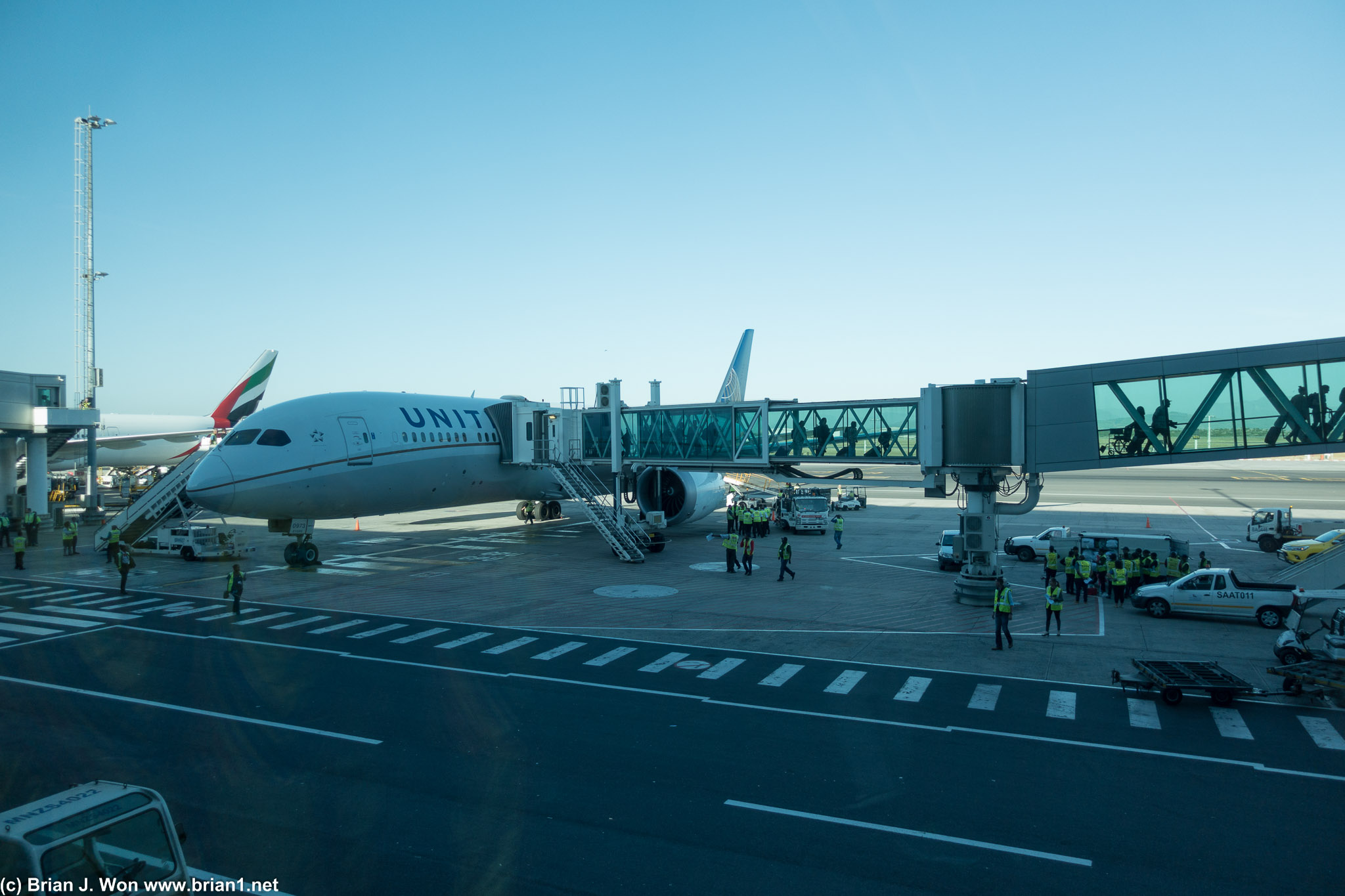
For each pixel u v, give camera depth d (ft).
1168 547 124.88
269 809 44.57
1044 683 68.18
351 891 36.35
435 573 123.03
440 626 88.48
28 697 63.82
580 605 99.35
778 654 77.20
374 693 65.00
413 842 40.98
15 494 174.29
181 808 44.62
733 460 124.67
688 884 37.06
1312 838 41.22
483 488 149.28
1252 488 323.98
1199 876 37.60
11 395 168.55
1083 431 92.53
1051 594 84.94
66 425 177.06
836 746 53.83
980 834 41.60
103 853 28.73
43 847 26.91
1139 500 267.80
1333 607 69.92
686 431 130.93
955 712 60.75
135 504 143.02
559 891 36.40
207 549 136.15
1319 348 84.69
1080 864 38.68
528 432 146.92
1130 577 106.63
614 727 57.31
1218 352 87.66
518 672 71.00
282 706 61.87
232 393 260.01
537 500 168.45
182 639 82.74
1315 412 84.58
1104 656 77.10
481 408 153.89
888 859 39.24
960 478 100.78
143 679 68.85
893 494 321.52
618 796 46.16
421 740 54.85
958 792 46.60
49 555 141.59
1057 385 93.45
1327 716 60.08
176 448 277.23
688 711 60.85
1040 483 98.48
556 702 62.90
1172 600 94.63
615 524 138.82
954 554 125.29
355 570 126.21
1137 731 56.65
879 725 57.82
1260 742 54.70
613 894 36.19
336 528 184.24
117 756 51.90
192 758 51.65
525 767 50.24
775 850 40.09
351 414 125.49
